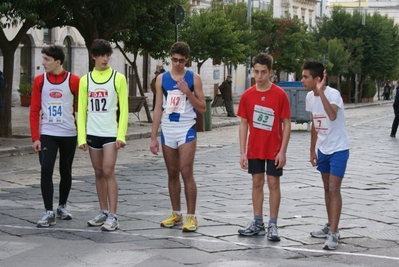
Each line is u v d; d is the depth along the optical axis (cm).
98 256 725
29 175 1368
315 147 845
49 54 880
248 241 807
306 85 804
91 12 2238
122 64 4153
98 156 873
